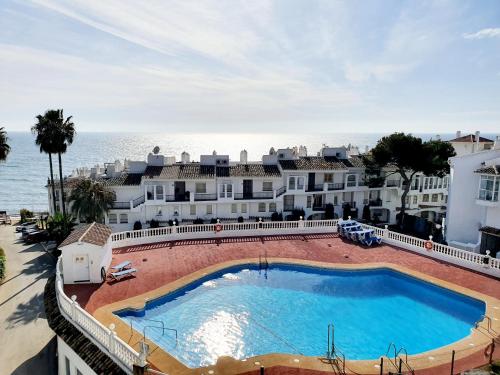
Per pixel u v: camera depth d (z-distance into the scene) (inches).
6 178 6053.2
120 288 1037.8
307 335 881.5
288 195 2199.8
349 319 964.6
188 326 898.1
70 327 780.6
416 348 829.2
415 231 2177.7
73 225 1771.7
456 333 899.4
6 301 1168.8
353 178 2325.3
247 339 855.1
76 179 2102.6
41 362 865.5
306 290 1136.2
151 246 1439.5
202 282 1159.0
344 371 685.3
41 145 1872.5
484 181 1432.1
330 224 1733.5
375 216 2405.3
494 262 1193.4
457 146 2228.1
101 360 665.6
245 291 1118.4
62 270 1082.7
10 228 2244.1
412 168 2105.1
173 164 2191.2
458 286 1099.9
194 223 2043.6
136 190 2000.5
